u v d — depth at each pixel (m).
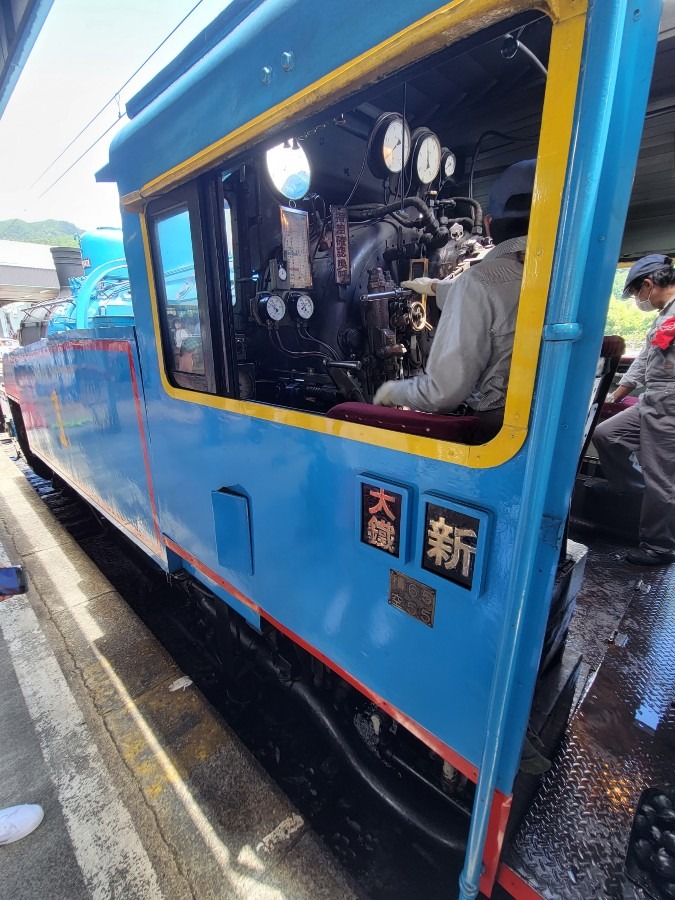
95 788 1.57
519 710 0.94
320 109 0.99
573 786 1.25
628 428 2.61
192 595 2.39
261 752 2.02
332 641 1.39
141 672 2.07
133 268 1.92
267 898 1.27
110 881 1.32
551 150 0.71
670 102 1.89
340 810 1.75
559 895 1.01
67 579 2.88
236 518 1.64
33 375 4.07
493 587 0.94
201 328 1.60
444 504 0.96
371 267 2.15
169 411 1.94
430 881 1.50
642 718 1.49
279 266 1.73
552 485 0.82
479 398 1.22
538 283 0.76
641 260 2.45
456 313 1.10
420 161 2.08
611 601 2.16
